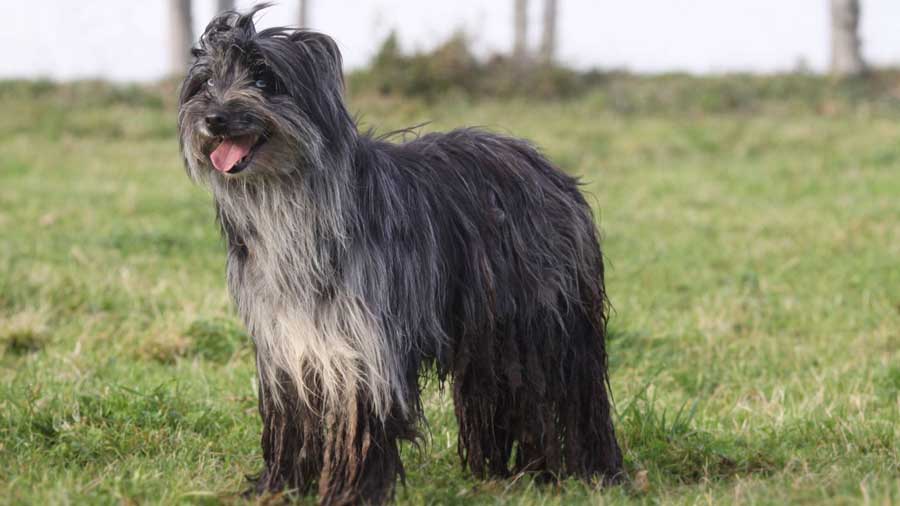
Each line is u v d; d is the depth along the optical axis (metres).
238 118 5.23
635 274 12.45
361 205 5.43
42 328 9.49
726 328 10.30
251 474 6.29
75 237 13.16
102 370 8.51
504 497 6.05
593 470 6.38
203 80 5.59
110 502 5.62
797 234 14.46
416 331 5.62
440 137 6.18
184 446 6.73
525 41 34.75
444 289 5.77
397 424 5.54
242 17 5.51
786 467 6.30
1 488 5.82
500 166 6.09
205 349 9.27
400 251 5.54
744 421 7.51
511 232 6.00
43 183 16.91
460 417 6.47
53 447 6.61
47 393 7.50
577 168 19.53
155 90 26.81
